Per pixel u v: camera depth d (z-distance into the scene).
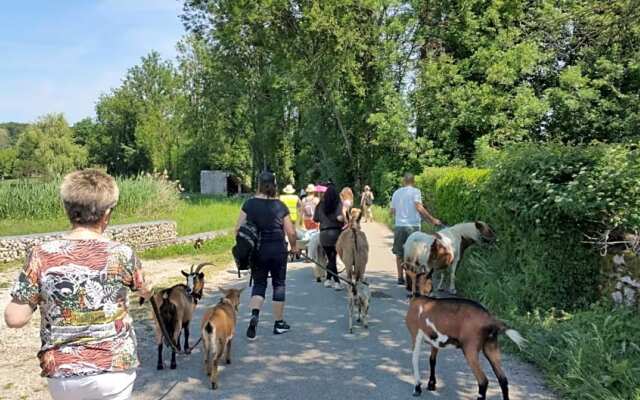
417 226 10.34
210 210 25.12
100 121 92.69
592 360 5.42
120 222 17.92
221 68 44.31
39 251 2.94
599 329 5.98
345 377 5.89
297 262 13.72
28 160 74.12
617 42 10.49
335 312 8.59
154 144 71.44
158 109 76.00
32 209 17.98
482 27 29.69
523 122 27.58
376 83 32.72
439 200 15.67
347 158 36.97
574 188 6.81
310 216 15.01
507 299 7.67
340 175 37.09
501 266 8.79
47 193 18.28
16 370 6.23
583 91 25.94
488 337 4.90
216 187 60.84
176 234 18.09
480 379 4.94
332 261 10.23
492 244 9.49
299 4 31.67
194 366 6.28
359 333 7.45
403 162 31.33
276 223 7.27
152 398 5.39
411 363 6.29
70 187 3.04
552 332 6.32
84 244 2.99
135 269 3.07
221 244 16.70
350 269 8.83
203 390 5.58
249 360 6.45
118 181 21.95
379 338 7.23
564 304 7.36
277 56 33.62
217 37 39.00
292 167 48.19
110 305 2.95
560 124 28.67
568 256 7.38
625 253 6.56
